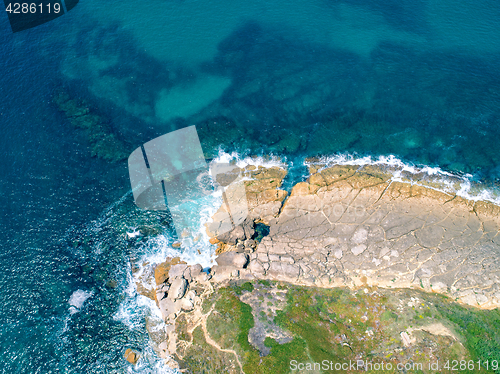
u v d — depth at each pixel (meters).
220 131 36.81
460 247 28.80
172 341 25.50
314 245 29.52
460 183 32.31
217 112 38.22
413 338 24.47
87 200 32.34
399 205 31.03
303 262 28.67
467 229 29.61
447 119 36.94
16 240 29.84
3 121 36.56
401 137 35.91
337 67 41.78
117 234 30.59
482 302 26.34
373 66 41.78
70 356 25.22
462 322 25.22
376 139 35.88
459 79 40.22
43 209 31.59
